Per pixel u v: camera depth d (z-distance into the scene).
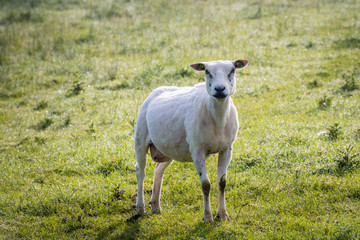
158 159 7.50
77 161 10.25
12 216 7.93
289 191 7.62
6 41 24.03
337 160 8.09
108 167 9.83
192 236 6.35
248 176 8.45
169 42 22.25
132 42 22.86
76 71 17.44
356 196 7.11
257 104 13.11
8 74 19.06
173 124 6.86
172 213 7.44
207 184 6.52
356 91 13.00
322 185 7.55
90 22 27.69
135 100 14.53
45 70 19.56
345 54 17.39
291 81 15.03
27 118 14.20
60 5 33.44
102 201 8.24
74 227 7.41
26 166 10.28
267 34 21.91
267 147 9.53
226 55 18.78
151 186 8.77
